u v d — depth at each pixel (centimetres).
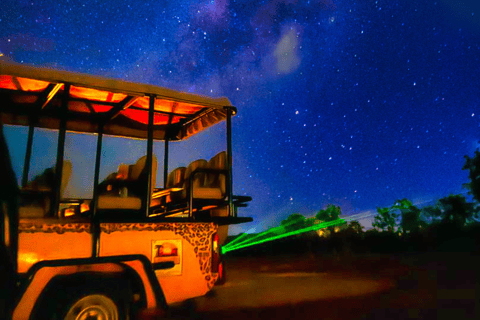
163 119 638
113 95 500
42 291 346
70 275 362
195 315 542
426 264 1422
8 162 305
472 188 2906
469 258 1641
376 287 816
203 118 605
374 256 2178
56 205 382
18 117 528
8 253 316
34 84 445
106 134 619
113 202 425
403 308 577
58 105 534
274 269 1395
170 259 405
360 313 549
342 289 795
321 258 2109
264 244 2494
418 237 2716
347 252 2391
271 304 627
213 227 437
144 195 431
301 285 880
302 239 2539
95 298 361
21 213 372
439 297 661
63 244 361
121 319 368
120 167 532
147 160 430
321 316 532
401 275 1058
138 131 645
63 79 400
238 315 541
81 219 373
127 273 388
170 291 399
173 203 534
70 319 349
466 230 2742
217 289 808
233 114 499
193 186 482
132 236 391
